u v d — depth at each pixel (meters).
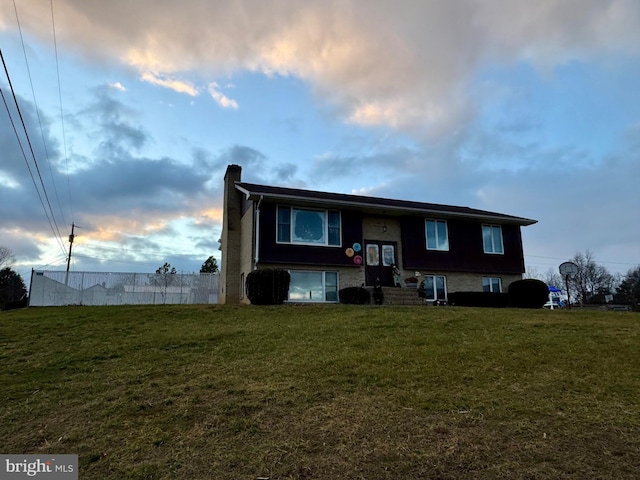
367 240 20.83
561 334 9.66
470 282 22.55
